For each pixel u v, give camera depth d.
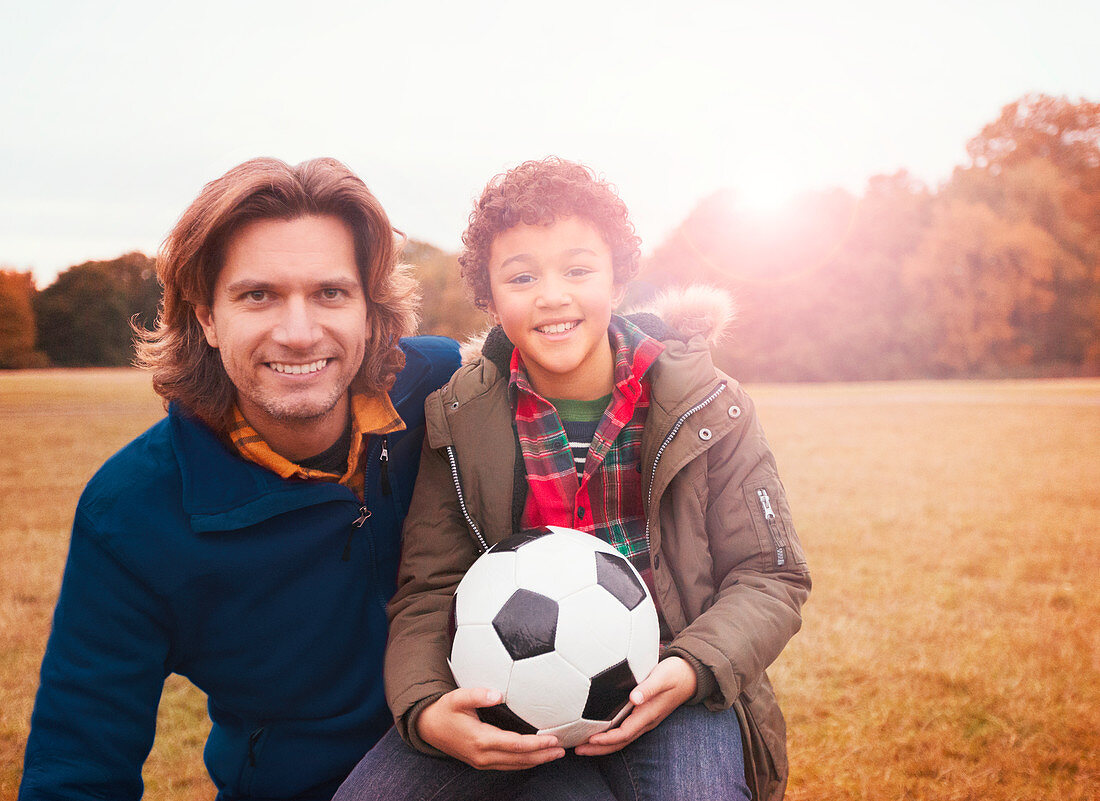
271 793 1.89
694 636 1.64
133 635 1.66
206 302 1.60
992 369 37.31
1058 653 3.63
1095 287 36.78
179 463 1.65
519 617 1.53
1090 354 36.66
